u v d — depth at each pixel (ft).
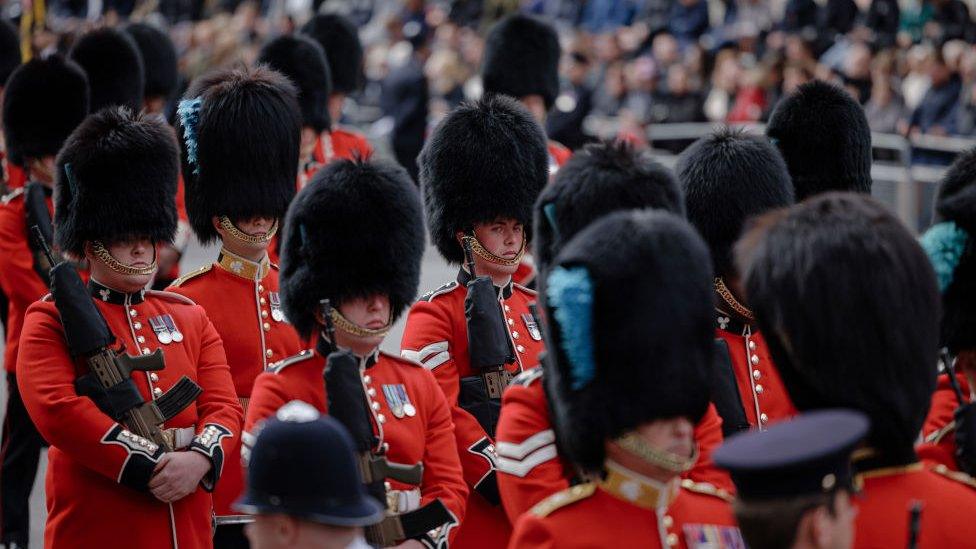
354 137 154.30
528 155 95.61
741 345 84.84
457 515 78.13
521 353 88.63
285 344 98.02
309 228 78.89
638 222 62.08
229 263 98.94
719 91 228.22
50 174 126.41
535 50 158.61
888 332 60.18
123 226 87.76
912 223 190.49
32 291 115.34
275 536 56.08
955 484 62.03
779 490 53.01
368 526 74.59
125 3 306.35
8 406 113.91
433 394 80.59
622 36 255.50
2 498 112.47
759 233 62.90
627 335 60.85
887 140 192.24
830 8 236.84
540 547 61.41
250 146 100.83
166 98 174.29
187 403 85.30
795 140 102.27
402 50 267.59
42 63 126.93
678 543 62.18
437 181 95.96
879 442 60.80
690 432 62.34
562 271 61.52
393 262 79.41
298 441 55.93
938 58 209.87
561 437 66.90
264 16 302.25
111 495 83.30
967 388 75.46
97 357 82.99
